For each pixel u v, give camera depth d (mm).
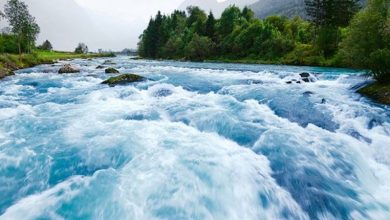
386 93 14414
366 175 7156
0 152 7605
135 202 5531
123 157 7414
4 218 5098
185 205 5512
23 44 58875
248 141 8805
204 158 7352
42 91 17547
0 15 48062
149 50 101188
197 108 12438
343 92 17156
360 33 18047
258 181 6426
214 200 5707
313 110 12562
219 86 19406
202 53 76250
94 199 5605
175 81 21781
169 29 105000
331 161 7527
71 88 18500
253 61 59906
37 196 5785
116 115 11422
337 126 10602
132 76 20062
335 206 5824
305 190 6270
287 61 52281
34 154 7555
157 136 8953
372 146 8711
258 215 5520
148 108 12539
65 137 8781
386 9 17516
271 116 11609
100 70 32062
